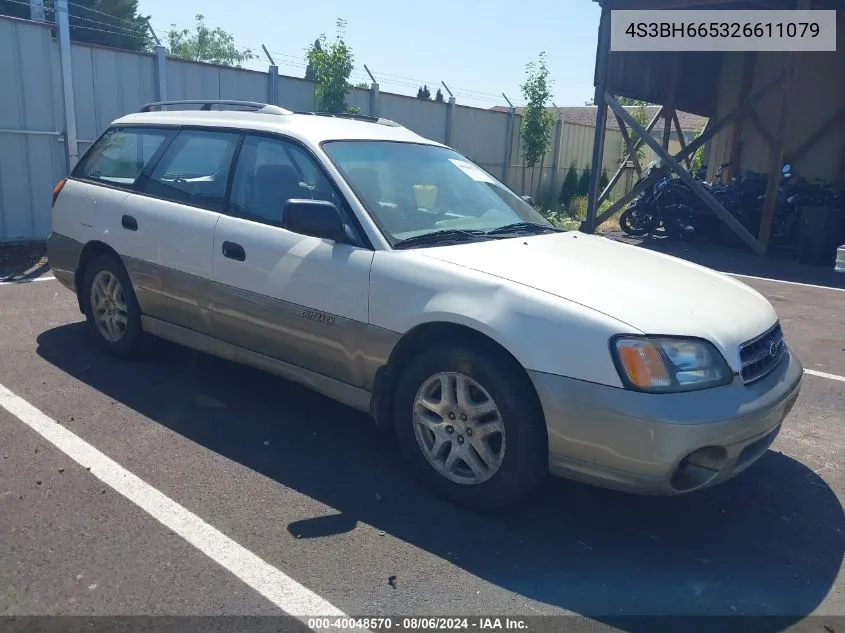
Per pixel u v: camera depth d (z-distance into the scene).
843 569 3.12
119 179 5.25
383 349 3.60
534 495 3.65
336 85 14.32
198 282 4.46
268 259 4.06
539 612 2.74
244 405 4.62
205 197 4.57
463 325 3.33
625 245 4.41
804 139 14.74
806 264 11.38
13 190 10.07
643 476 2.99
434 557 3.07
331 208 3.69
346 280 3.71
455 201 4.39
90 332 5.55
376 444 4.16
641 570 3.05
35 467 3.67
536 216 4.75
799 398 5.22
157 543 3.06
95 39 25.36
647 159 25.52
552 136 21.69
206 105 5.20
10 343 5.62
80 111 10.70
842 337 6.96
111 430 4.15
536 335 3.13
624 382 2.97
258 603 2.72
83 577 2.82
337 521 3.31
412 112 16.61
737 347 3.20
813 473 4.03
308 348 3.96
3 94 9.75
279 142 4.32
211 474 3.70
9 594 2.70
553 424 3.11
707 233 13.95
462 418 3.40
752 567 3.10
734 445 3.05
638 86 14.52
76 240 5.36
